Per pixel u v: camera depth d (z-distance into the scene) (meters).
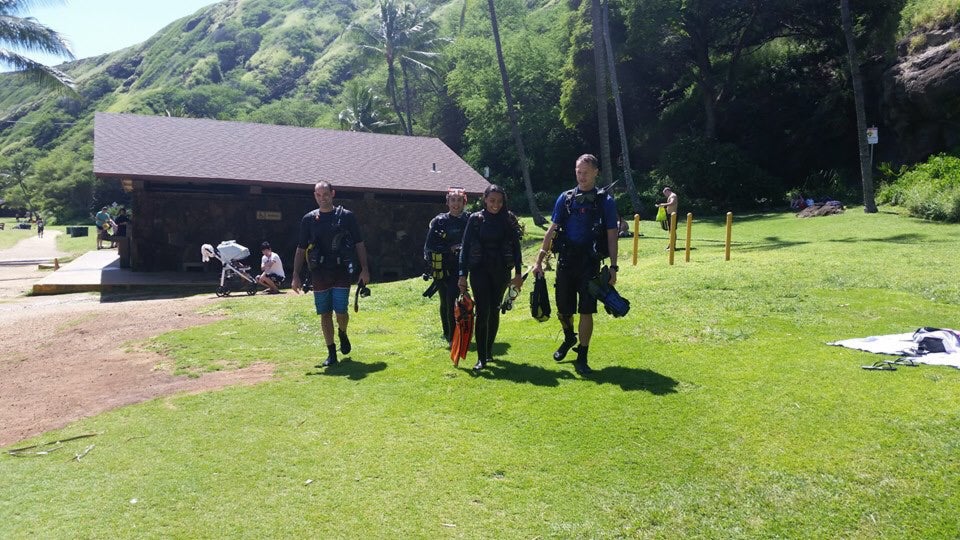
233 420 4.88
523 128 39.75
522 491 3.68
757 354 5.90
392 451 4.21
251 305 10.80
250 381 6.00
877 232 15.99
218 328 8.71
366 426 4.64
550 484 3.74
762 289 8.63
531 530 3.32
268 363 6.69
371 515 3.47
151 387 6.04
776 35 31.20
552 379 5.46
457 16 57.03
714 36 31.80
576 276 5.50
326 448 4.29
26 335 9.26
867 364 5.50
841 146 28.41
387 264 19.81
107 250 27.81
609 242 5.34
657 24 30.47
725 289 8.80
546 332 7.36
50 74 22.62
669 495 3.58
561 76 37.56
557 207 5.51
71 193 81.19
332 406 5.09
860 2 26.98
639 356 6.03
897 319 7.00
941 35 22.27
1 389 6.39
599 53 24.84
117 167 16.45
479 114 42.12
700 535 3.25
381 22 47.22
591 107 33.50
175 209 17.75
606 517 3.42
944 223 16.94
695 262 11.55
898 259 10.97
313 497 3.66
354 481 3.83
